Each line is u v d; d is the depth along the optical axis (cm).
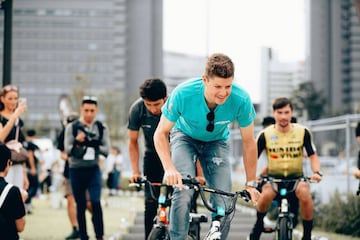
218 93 490
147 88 669
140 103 698
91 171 866
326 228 1126
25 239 992
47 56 10806
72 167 865
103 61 10844
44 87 10769
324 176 1278
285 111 756
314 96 6575
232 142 2173
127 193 2266
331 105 10800
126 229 1025
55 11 10862
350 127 1218
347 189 1152
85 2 10862
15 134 773
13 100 781
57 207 1634
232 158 2147
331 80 10875
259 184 749
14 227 537
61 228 1159
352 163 1444
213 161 564
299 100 6544
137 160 711
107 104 5747
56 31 10862
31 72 10788
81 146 855
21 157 757
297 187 734
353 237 1024
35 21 10838
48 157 2048
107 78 10825
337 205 1118
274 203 825
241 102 531
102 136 874
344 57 10888
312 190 1258
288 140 767
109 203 1816
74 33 10850
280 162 769
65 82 10800
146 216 723
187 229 529
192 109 532
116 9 10906
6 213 532
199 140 564
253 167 558
